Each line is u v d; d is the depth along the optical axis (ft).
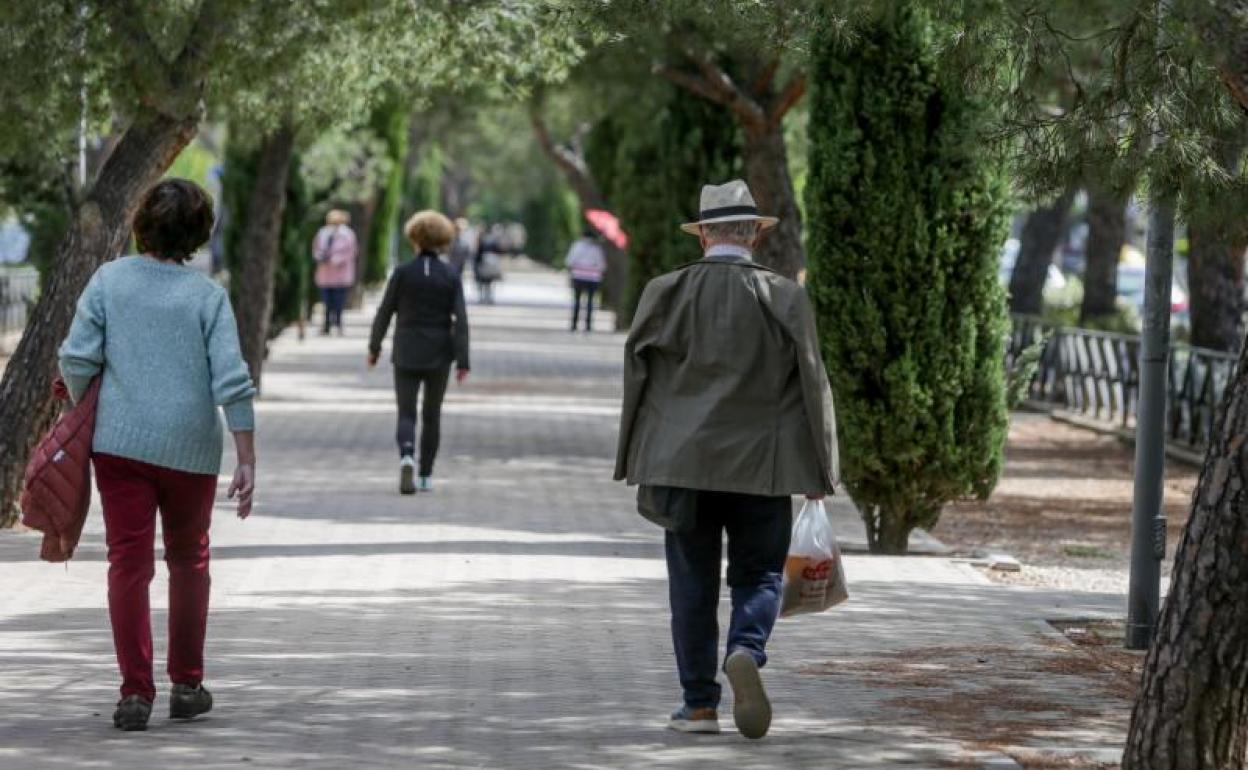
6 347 201.57
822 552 48.11
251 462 46.68
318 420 140.26
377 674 55.06
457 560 78.48
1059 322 188.14
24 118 84.17
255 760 43.60
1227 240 56.85
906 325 85.10
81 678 53.62
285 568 75.41
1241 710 39.55
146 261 47.16
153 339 46.44
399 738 46.47
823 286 85.56
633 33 55.26
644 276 226.58
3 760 43.16
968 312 85.51
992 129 55.11
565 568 77.10
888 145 84.17
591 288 280.72
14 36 80.69
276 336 196.34
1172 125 52.60
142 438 46.06
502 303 380.17
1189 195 53.47
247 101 105.81
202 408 46.62
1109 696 54.03
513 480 109.09
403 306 101.45
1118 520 108.17
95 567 73.92
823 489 46.50
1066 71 53.93
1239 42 40.32
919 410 85.30
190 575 47.75
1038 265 203.92
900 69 83.56
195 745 45.21
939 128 83.97
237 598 68.08
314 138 143.64
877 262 84.74
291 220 195.00
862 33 80.23
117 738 45.91
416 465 114.62
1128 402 160.86
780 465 46.21
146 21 81.66
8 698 50.80
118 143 85.46
